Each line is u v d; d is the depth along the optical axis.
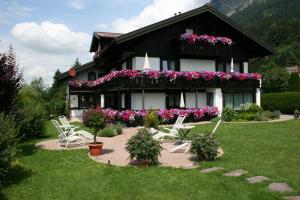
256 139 13.60
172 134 13.87
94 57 30.12
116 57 26.84
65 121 15.94
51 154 11.98
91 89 29.52
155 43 24.17
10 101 10.87
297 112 23.61
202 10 24.69
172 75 23.08
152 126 19.39
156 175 8.57
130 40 23.30
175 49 24.80
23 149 13.20
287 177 7.79
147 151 9.51
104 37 28.89
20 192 7.65
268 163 9.30
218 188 7.38
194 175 8.38
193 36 24.34
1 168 7.59
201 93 26.64
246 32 26.48
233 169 8.74
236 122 21.67
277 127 17.48
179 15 23.66
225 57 27.66
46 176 8.94
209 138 10.11
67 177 8.80
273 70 50.69
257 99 28.55
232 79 26.44
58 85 43.25
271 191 6.91
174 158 10.73
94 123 11.65
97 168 9.62
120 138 16.05
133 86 21.91
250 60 32.25
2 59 10.56
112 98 28.41
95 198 7.24
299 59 72.62
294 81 37.06
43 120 17.36
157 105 24.75
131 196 7.25
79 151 12.43
